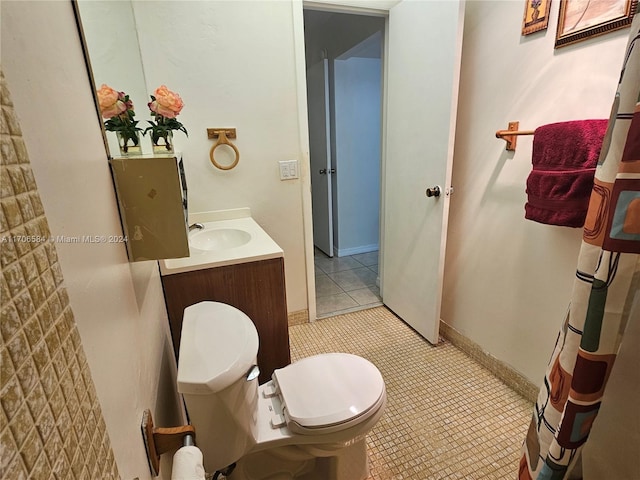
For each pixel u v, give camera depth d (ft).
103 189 1.95
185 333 3.21
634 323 2.32
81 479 1.13
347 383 3.64
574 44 3.88
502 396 5.25
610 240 2.04
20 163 0.95
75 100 1.60
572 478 2.78
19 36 1.07
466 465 4.17
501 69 4.82
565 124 3.76
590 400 2.25
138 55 5.02
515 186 4.84
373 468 4.16
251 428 3.06
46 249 1.05
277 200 6.66
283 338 4.89
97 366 1.45
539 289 4.74
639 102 1.90
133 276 2.39
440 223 5.87
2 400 0.79
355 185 11.51
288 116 6.31
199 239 5.33
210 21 5.46
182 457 2.10
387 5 6.45
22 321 0.89
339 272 10.51
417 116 6.05
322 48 10.73
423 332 6.82
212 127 5.89
